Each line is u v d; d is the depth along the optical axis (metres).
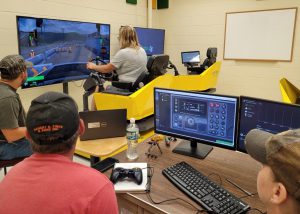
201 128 1.58
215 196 1.16
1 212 0.76
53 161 0.83
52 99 0.84
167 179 1.33
